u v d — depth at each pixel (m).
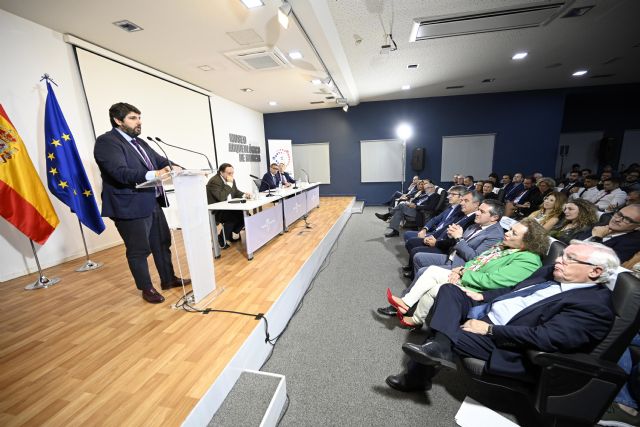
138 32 3.06
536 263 1.53
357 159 7.87
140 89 3.93
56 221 2.58
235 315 1.84
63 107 3.03
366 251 3.89
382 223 5.69
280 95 6.07
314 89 5.66
